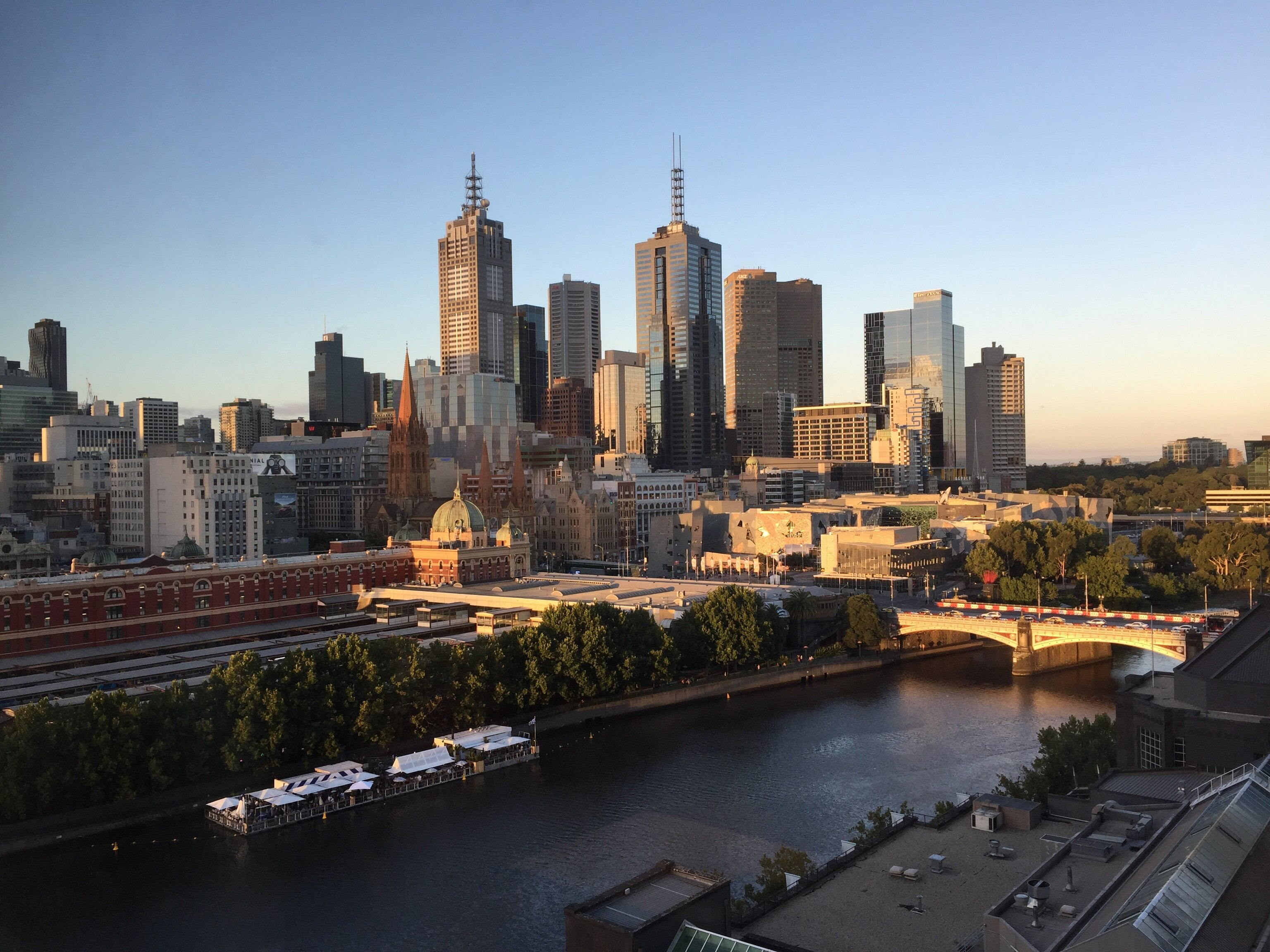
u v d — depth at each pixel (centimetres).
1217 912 5809
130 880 12138
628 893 7256
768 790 14838
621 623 19600
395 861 12562
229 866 12506
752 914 7494
